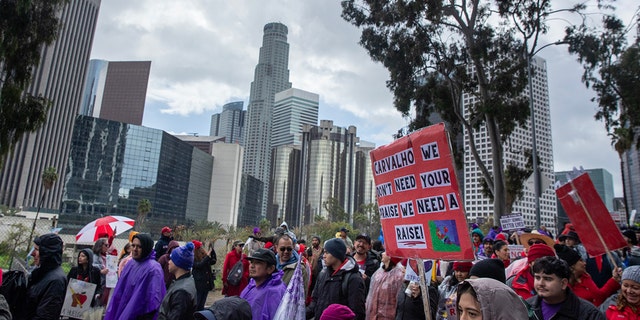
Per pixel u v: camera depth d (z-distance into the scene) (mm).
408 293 4648
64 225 90250
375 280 5316
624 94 22734
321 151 139750
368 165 143875
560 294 3344
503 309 2215
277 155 158000
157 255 9227
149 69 173750
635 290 3650
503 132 23641
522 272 4953
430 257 3898
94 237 8711
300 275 3871
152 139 106312
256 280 4457
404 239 4191
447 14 23328
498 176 22469
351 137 145375
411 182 4180
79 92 94938
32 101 17250
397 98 24531
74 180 94188
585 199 4906
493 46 23078
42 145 82750
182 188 117938
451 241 3750
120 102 170750
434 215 3916
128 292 4672
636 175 51188
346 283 4863
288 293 3773
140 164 103875
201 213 128500
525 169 25000
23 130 16844
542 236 6605
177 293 4117
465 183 60344
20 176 77125
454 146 25312
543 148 35500
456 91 24906
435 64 24000
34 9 16406
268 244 8844
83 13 93875
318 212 134125
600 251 4723
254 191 162250
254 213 161500
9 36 15711
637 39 21922
